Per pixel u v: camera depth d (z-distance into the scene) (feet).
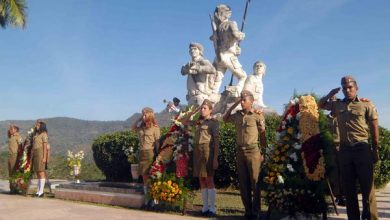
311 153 21.21
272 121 35.63
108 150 45.39
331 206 22.18
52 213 25.09
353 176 19.74
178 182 25.90
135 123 29.25
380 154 37.91
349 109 19.76
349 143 19.65
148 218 23.07
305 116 21.76
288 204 21.53
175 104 44.37
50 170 64.95
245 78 49.85
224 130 36.47
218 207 27.55
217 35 51.13
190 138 26.76
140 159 28.27
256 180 22.90
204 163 24.61
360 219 20.75
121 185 31.89
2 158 77.00
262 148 23.86
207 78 49.65
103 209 26.84
